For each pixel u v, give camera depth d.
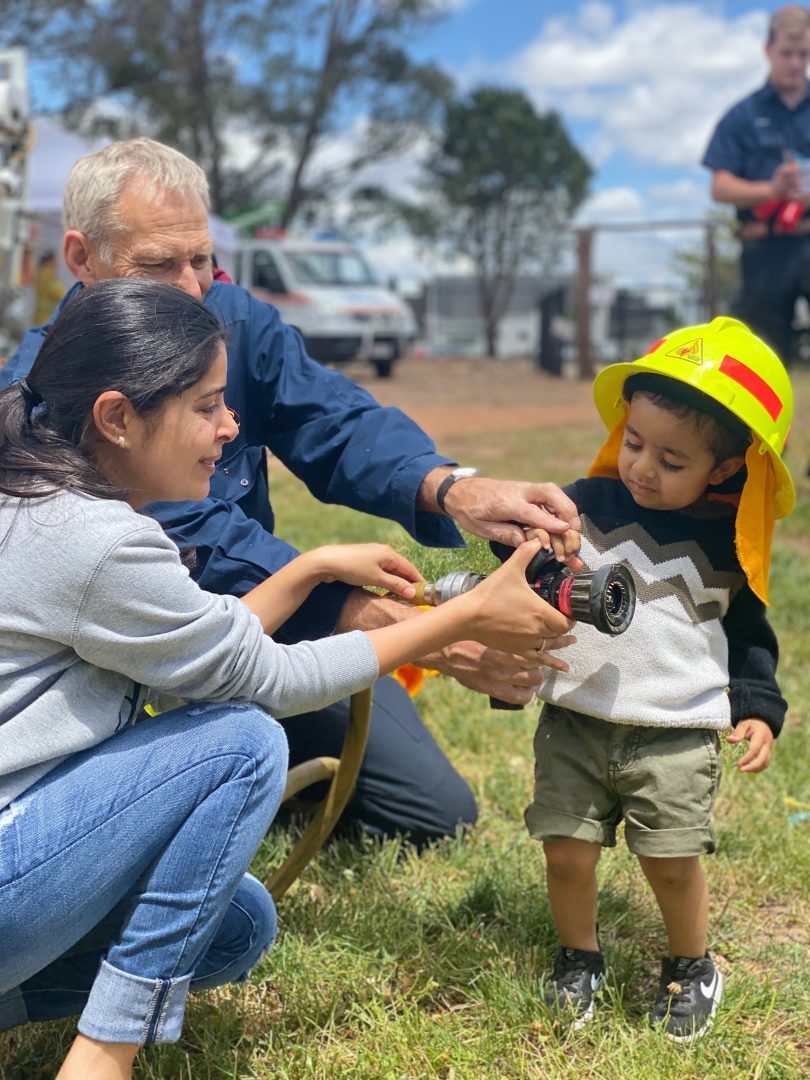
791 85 7.71
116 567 1.85
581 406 16.42
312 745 3.18
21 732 1.87
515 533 2.33
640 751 2.35
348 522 6.70
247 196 33.91
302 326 19.75
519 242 50.59
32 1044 2.31
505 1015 2.44
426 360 30.16
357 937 2.70
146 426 1.92
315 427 2.77
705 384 2.21
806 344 15.07
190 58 31.27
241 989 2.53
